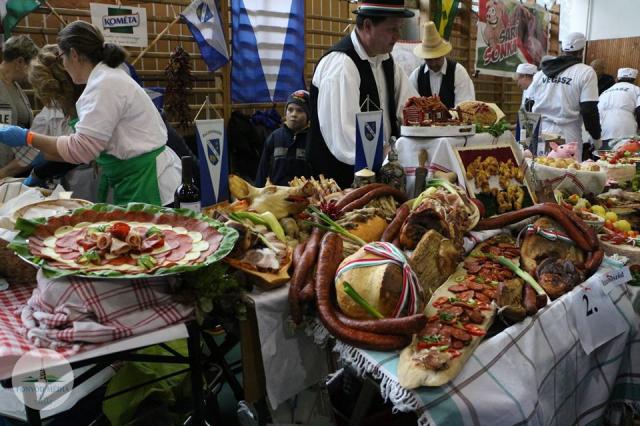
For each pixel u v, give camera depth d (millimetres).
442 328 1246
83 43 1940
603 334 1591
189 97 4285
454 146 1981
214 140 1707
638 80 8078
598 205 2299
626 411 1925
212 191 1723
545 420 1312
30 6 3207
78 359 1102
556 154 2953
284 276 1399
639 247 1890
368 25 2350
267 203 1650
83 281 1162
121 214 1452
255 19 4285
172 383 1824
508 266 1593
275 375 1373
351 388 1798
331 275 1361
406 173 2092
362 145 2010
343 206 1760
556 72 4480
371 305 1246
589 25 8641
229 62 4223
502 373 1209
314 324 1372
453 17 5719
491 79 7168
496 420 1122
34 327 1174
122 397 1728
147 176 2125
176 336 1210
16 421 1728
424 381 1095
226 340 1793
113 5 3602
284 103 4691
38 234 1310
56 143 1938
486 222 1860
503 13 6578
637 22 8141
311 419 1637
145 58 3986
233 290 1353
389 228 1619
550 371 1349
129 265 1219
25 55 2865
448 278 1511
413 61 5094
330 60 2438
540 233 1728
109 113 1951
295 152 3354
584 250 1749
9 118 2893
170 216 1454
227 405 2193
